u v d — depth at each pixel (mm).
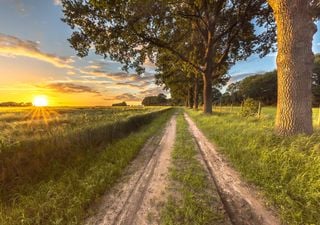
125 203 4301
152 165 6766
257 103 18391
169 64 26766
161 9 17250
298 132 7000
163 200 4359
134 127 14812
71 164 6309
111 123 10875
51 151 6102
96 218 3785
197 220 3566
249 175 5352
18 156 5145
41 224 3568
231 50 24766
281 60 7410
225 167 6297
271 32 22453
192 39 25734
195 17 21312
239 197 4387
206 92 24766
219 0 20656
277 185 4574
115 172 5945
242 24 20750
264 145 6867
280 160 5559
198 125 16734
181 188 4887
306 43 7113
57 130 8078
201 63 26516
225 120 15711
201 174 5680
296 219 3508
